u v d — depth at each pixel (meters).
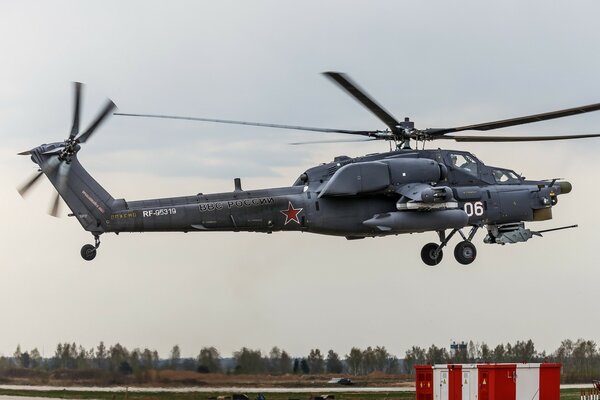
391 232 79.25
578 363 111.38
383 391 82.81
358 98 73.94
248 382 78.75
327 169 79.75
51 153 75.75
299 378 83.69
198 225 76.62
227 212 77.12
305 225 78.62
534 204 83.44
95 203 75.69
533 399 61.19
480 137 81.50
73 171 75.81
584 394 85.31
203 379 77.88
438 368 63.31
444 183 81.12
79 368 78.06
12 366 78.88
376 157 80.06
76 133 75.69
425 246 85.25
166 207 76.38
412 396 78.62
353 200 79.06
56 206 75.81
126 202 76.19
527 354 110.88
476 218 81.75
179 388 76.69
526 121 76.06
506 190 82.88
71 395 72.88
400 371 97.94
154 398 72.19
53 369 78.56
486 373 60.94
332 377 88.50
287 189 79.25
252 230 78.31
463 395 61.84
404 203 78.00
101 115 75.94
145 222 76.06
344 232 79.38
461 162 82.62
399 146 82.31
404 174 78.69
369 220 78.62
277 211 78.00
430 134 81.06
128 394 73.25
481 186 82.44
